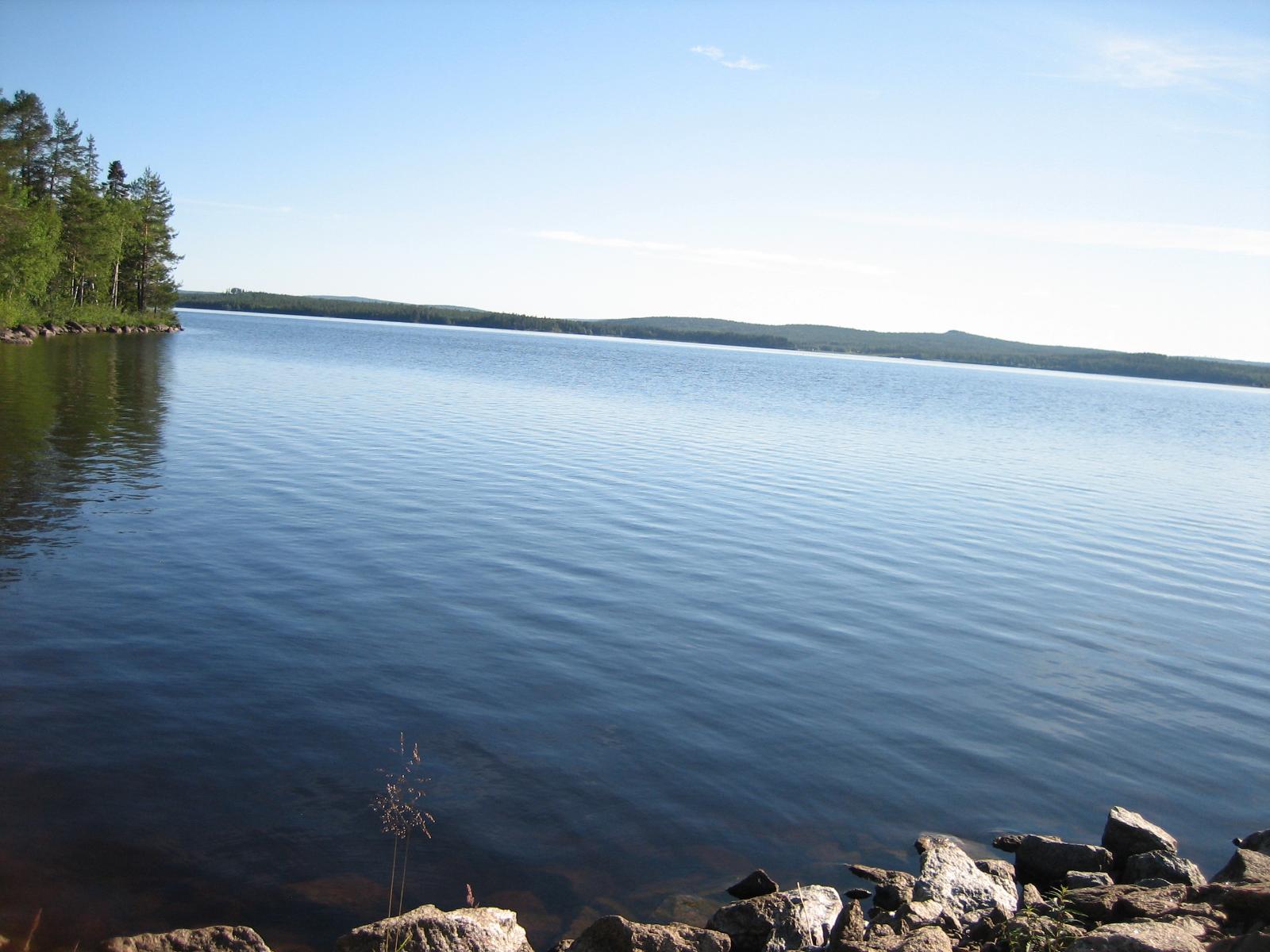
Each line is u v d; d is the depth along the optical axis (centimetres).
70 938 601
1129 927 604
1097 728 1090
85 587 1297
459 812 790
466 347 13450
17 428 2650
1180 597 1762
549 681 1091
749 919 660
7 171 7488
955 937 674
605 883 718
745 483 2641
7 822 719
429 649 1160
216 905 649
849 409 5969
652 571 1619
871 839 813
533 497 2194
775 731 1002
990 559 1933
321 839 735
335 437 2962
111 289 10488
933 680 1204
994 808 884
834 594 1570
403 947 586
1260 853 755
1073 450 4416
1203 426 7512
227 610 1245
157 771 813
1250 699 1230
